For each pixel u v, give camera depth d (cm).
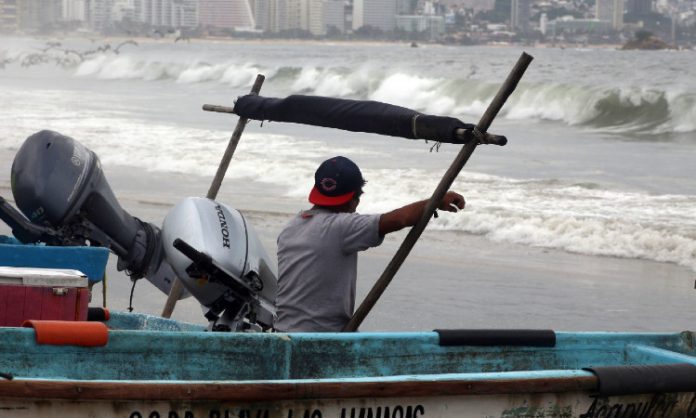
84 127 4172
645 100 5069
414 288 1673
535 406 794
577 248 1994
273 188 2648
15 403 677
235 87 9256
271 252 1864
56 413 688
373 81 7662
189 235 998
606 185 2714
